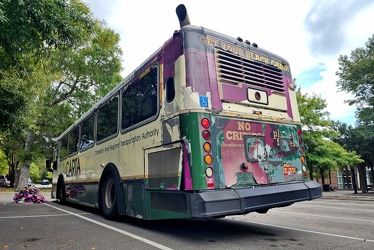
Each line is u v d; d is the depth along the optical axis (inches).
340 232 210.1
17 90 415.8
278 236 195.6
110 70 956.6
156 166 189.9
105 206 270.7
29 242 182.7
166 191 177.2
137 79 228.8
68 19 266.5
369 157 881.5
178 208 165.9
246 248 163.2
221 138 173.3
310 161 799.7
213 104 175.9
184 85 172.9
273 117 205.2
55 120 927.7
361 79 746.8
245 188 171.5
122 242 178.7
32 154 908.6
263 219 275.9
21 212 340.8
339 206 423.8
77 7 297.7
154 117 197.8
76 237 194.5
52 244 176.7
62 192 442.9
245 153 181.5
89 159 323.9
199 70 176.9
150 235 198.4
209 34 189.2
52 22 247.0
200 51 181.2
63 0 255.3
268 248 163.3
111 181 271.1
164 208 178.2
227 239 186.4
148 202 195.8
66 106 944.3
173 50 186.9
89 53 897.5
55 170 505.4
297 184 196.9
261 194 171.2
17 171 1250.0
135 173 215.9
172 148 176.2
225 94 183.2
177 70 179.6
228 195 159.3
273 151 197.3
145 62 220.1
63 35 267.4
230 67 191.8
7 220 272.8
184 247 165.6
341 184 1604.3
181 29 183.6
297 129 219.8
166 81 189.2
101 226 233.8
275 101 211.0
